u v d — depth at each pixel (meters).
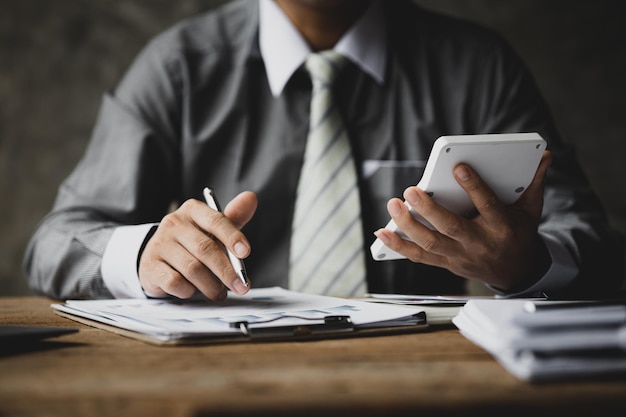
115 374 0.61
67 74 3.77
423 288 1.61
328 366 0.64
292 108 1.66
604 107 3.93
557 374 0.56
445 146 0.92
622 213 3.91
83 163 1.65
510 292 1.16
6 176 3.72
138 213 1.57
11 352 0.72
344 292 1.50
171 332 0.75
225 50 1.71
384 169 1.63
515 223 1.04
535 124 1.69
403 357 0.69
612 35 3.93
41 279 1.36
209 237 1.01
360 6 1.70
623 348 0.56
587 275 1.25
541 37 3.94
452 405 0.51
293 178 1.63
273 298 1.05
